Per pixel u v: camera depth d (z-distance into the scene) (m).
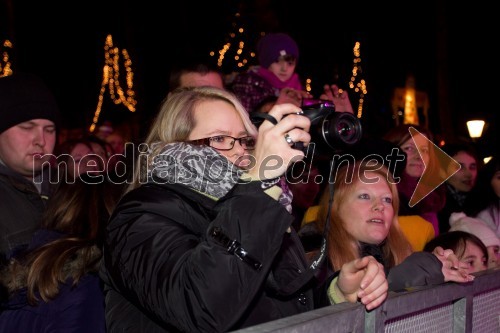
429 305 1.81
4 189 2.56
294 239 2.01
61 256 2.07
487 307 2.16
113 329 1.73
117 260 1.64
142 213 1.67
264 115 1.92
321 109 1.76
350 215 2.51
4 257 2.22
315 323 1.38
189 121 1.89
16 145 2.61
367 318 1.59
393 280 2.03
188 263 1.52
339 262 2.46
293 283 1.73
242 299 1.50
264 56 4.74
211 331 1.49
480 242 3.07
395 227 2.73
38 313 2.06
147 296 1.56
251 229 1.53
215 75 3.62
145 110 12.62
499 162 4.12
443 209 4.40
